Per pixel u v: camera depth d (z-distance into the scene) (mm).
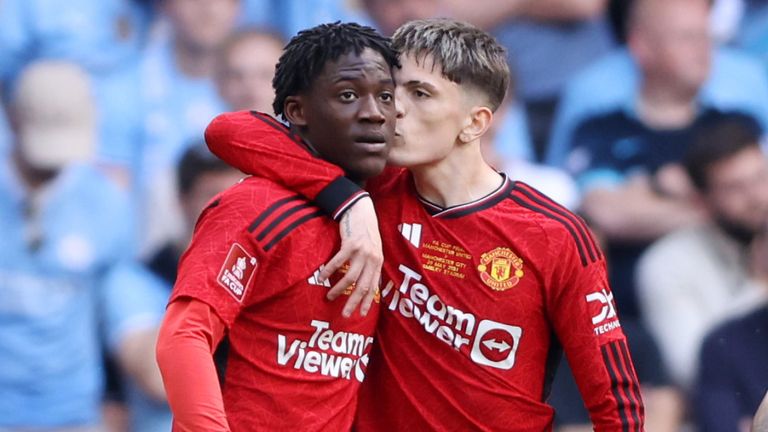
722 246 25047
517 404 12125
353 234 11148
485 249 11945
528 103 25609
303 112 11539
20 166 24172
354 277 11117
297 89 11531
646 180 25328
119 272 24234
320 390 11484
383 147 11367
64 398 23844
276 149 11383
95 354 24062
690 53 25656
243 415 11297
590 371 11977
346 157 11352
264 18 25062
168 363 10570
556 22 25656
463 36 12055
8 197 24094
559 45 25703
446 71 11883
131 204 24375
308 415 11422
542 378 12297
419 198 12211
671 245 25109
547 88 25656
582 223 12078
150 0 24750
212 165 24016
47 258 24031
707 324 24562
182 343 10594
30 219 24109
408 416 12117
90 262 24172
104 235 24266
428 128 11930
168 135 24578
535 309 11992
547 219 11922
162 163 24453
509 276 11906
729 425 23844
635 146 25547
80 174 24312
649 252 25156
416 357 12109
